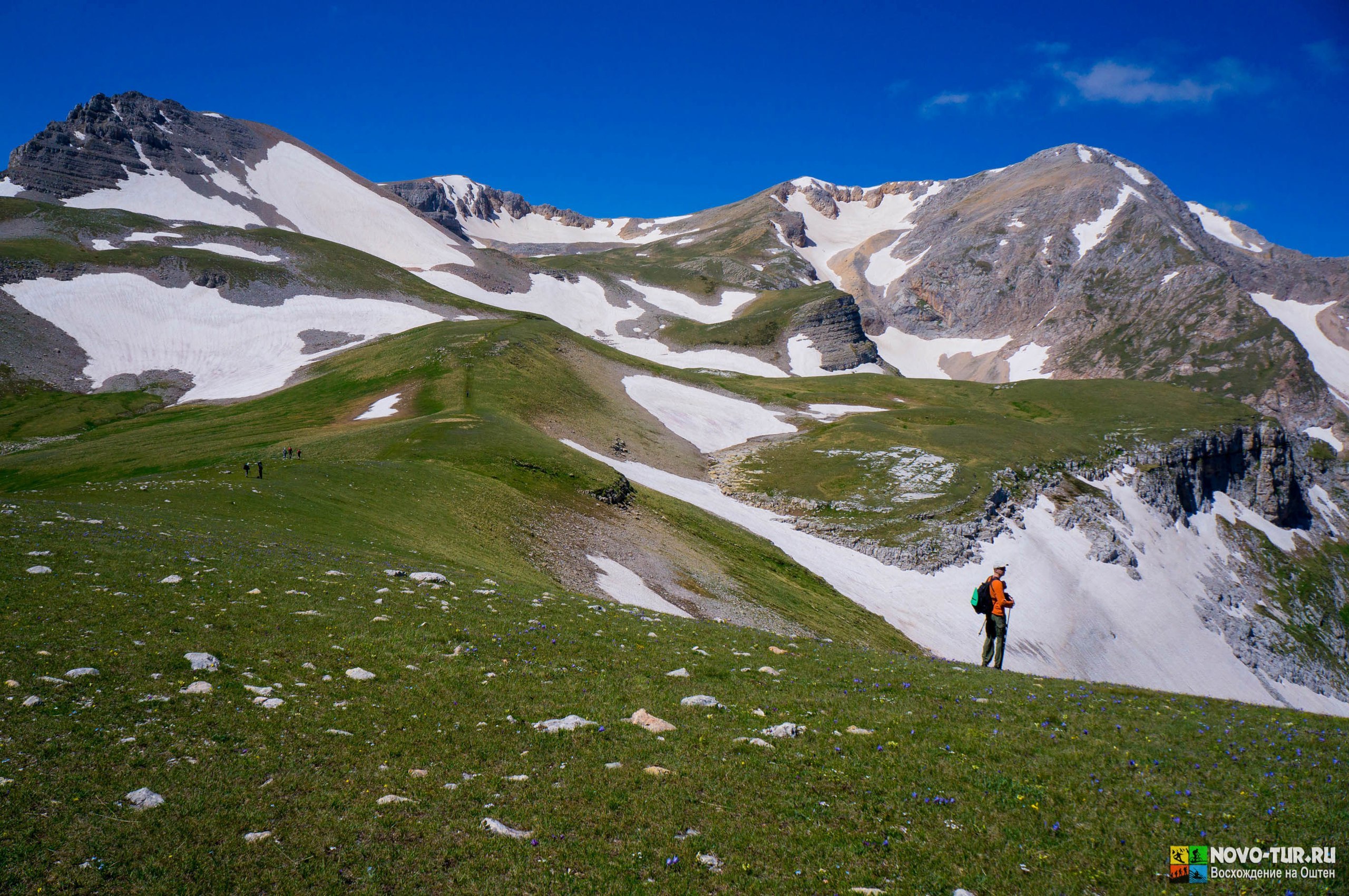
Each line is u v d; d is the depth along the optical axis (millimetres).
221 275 194875
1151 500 134250
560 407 125312
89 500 42094
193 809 12242
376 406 115312
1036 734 17547
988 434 141250
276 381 148625
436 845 11859
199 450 89812
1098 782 14898
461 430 87062
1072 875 11797
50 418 133375
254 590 25203
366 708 16906
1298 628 128875
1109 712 19828
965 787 14641
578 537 63938
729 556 82938
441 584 31859
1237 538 145250
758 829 12852
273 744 14719
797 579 86000
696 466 128875
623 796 13695
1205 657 107500
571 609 30734
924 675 24062
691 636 27766
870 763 15602
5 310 160875
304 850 11500
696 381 175375
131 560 27062
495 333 153375
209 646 19719
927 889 11359
